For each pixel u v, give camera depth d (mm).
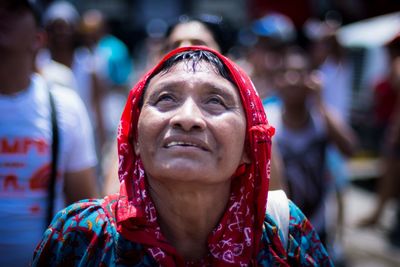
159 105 1090
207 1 13570
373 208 4578
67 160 1921
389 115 4840
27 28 1800
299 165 2564
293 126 2609
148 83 1166
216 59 1149
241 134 1107
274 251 1200
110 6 14242
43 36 1980
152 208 1126
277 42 3205
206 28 2143
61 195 1914
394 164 4473
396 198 4578
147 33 13289
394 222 4629
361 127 5402
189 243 1165
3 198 1763
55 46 3836
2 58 1769
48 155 1818
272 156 1667
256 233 1159
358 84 5355
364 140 5434
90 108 4098
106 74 5410
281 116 2611
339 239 3086
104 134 4230
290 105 2576
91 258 1128
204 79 1094
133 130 1190
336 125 2742
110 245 1124
